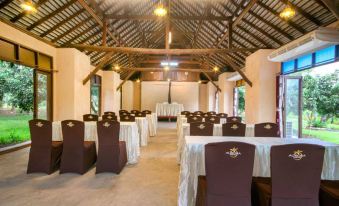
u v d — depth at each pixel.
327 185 2.17
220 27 8.12
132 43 10.75
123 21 8.29
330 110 8.12
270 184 2.04
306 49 4.70
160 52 6.93
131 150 4.41
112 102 11.11
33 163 3.74
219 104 12.45
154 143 6.63
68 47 6.82
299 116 6.31
